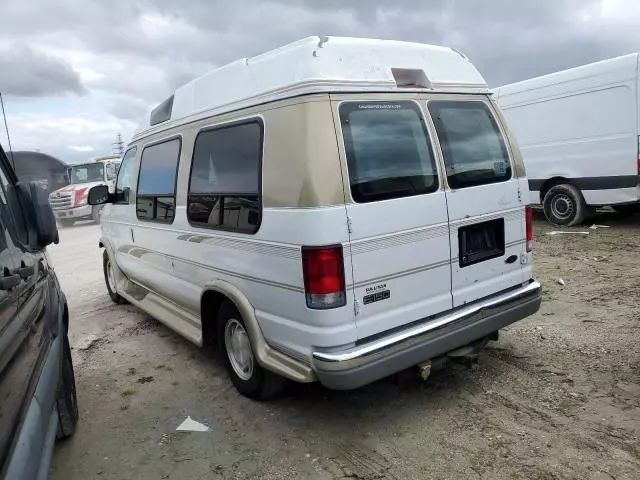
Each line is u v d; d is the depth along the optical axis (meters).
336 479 2.97
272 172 3.21
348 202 3.02
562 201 9.98
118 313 6.70
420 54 3.61
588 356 4.19
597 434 3.16
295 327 3.17
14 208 3.05
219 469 3.17
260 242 3.35
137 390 4.35
